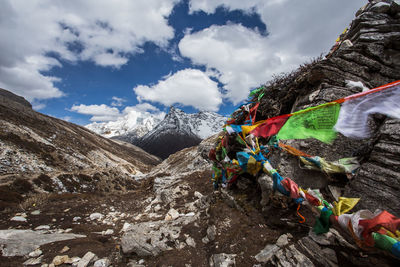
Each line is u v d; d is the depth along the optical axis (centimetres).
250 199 431
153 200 1022
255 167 381
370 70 465
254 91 485
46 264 400
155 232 436
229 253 331
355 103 259
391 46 467
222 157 527
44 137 5297
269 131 308
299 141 435
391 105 236
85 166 4581
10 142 3497
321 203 275
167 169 3181
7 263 399
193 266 335
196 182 1089
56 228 729
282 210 352
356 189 300
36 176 2111
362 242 212
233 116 533
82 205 1083
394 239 192
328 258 244
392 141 286
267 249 304
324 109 263
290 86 596
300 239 289
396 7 506
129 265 375
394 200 247
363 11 612
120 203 1133
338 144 380
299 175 386
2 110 5081
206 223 454
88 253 429
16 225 768
